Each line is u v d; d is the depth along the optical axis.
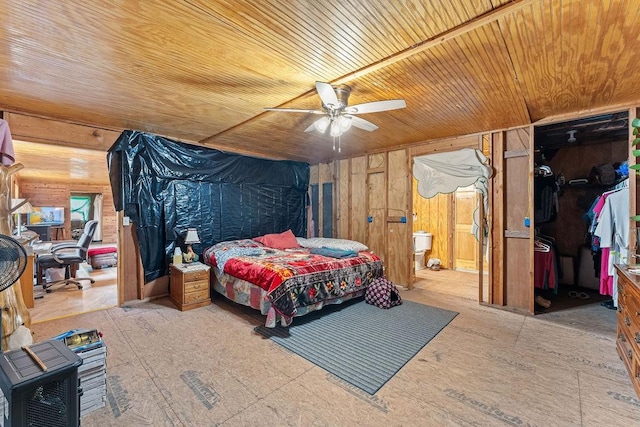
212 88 2.61
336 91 2.54
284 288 3.02
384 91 2.65
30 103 2.91
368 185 5.11
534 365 2.31
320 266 3.43
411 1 1.52
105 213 9.39
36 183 8.17
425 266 6.47
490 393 1.96
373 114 3.24
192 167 4.40
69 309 3.62
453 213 6.23
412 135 4.11
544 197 4.00
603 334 2.89
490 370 2.24
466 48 1.96
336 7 1.56
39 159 5.21
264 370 2.25
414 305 3.82
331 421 1.71
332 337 2.84
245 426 1.67
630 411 1.78
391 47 1.95
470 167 3.95
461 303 3.92
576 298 4.12
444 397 1.93
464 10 1.60
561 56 2.06
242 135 4.14
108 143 3.69
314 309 3.34
